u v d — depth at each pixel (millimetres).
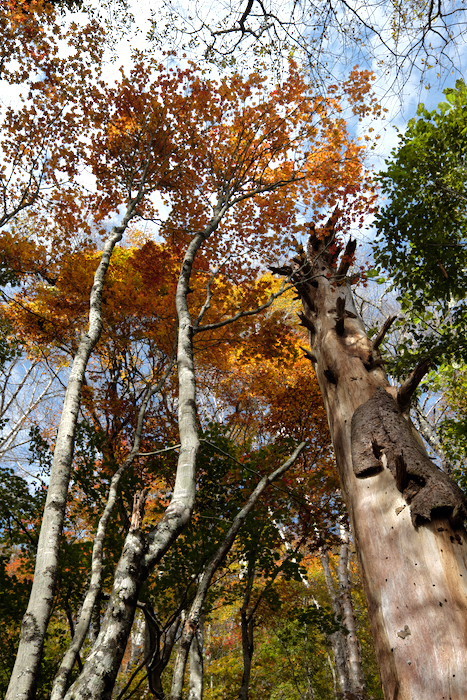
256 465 8172
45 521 4137
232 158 9984
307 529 9078
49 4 8242
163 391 11008
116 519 7426
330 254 8117
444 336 8312
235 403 14680
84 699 2438
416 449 3918
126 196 10922
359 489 4023
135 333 11836
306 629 10266
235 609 13820
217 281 12062
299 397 10578
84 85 9641
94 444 7750
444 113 8461
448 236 8289
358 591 15164
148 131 10195
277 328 10695
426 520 3359
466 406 10008
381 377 5125
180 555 6863
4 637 6449
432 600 2994
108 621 2861
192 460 4195
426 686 2664
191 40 6066
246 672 7438
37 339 12172
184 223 11086
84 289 11562
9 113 9773
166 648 5629
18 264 11266
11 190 10594
